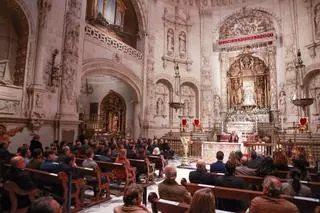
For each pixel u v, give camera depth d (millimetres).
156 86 19719
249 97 20297
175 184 4223
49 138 10570
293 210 2922
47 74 10547
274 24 19844
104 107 19078
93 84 19609
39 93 10086
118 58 15344
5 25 10156
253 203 3121
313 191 4805
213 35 21578
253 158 7066
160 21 20344
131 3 18312
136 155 9562
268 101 19797
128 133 17703
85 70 12906
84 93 19359
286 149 12383
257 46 20406
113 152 9688
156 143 14625
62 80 11219
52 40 10844
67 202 5129
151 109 18656
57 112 10953
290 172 4723
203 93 20859
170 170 4285
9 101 9250
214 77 21156
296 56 18016
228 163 4668
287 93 18281
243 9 20859
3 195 4496
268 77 19938
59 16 11242
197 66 21312
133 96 17609
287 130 17594
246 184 5090
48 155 6543
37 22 10383
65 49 11430
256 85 20375
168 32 20750
